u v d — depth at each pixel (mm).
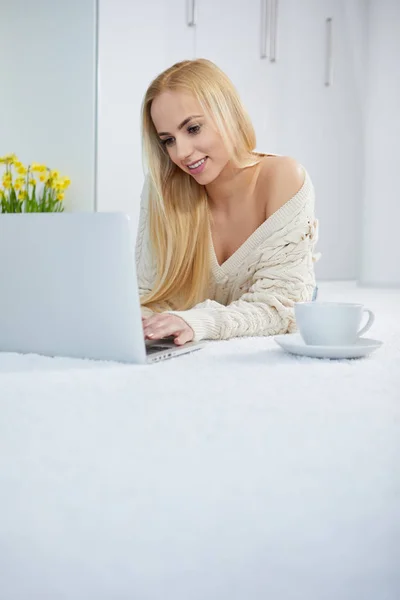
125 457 612
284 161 1687
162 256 1742
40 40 3854
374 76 4969
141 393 868
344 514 505
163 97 1594
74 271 1110
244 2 4297
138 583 421
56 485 548
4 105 3963
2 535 470
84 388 898
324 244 4887
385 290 4387
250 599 411
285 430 694
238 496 529
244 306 1487
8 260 1173
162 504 514
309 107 4695
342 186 4949
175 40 4047
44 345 1185
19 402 818
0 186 3889
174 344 1271
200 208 1730
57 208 3742
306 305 1190
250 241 1682
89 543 461
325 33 4727
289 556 452
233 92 1668
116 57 3816
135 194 4000
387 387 904
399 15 4836
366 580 434
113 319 1092
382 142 5004
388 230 5035
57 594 413
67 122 3830
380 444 654
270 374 998
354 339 1196
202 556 448
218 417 744
